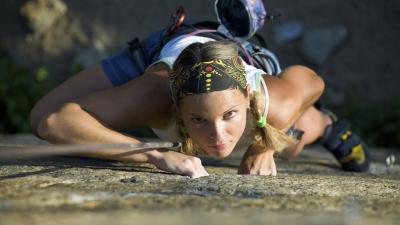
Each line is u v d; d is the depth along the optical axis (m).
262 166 3.90
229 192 3.06
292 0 9.77
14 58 9.24
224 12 4.41
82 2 9.65
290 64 9.36
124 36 9.46
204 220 2.36
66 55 9.27
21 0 9.60
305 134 4.80
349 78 9.34
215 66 3.47
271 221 2.37
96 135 3.73
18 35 9.39
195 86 3.45
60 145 3.53
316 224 2.34
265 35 9.45
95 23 9.52
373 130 8.68
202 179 3.42
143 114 3.84
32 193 2.84
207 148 3.60
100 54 9.22
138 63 4.49
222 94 3.46
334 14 9.74
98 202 2.69
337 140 4.98
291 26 9.53
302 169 4.85
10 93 8.52
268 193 3.06
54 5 9.48
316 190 3.19
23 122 8.39
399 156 6.49
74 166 3.82
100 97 3.85
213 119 3.50
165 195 2.92
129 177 3.47
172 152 3.73
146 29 9.55
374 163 5.64
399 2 9.89
